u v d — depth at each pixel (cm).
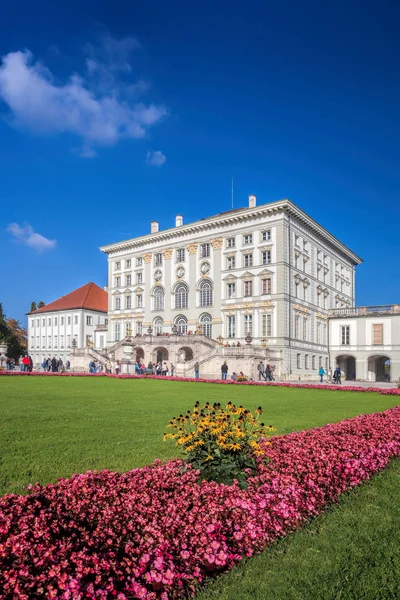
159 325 7112
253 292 6081
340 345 6600
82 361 6556
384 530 655
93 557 470
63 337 9600
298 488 704
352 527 672
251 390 3153
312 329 6581
